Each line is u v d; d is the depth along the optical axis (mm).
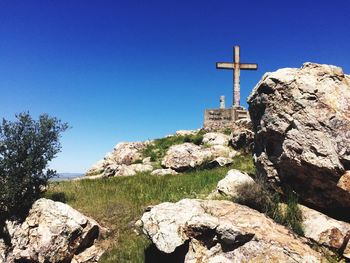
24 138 19844
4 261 16797
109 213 19125
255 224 13664
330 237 13852
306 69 15914
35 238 16672
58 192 22359
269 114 15914
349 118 14453
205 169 27359
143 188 22984
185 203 14711
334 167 13906
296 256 12531
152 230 13727
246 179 17062
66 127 21031
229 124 38469
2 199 18484
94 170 35312
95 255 16594
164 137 39312
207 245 13211
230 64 40188
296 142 14805
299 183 15406
